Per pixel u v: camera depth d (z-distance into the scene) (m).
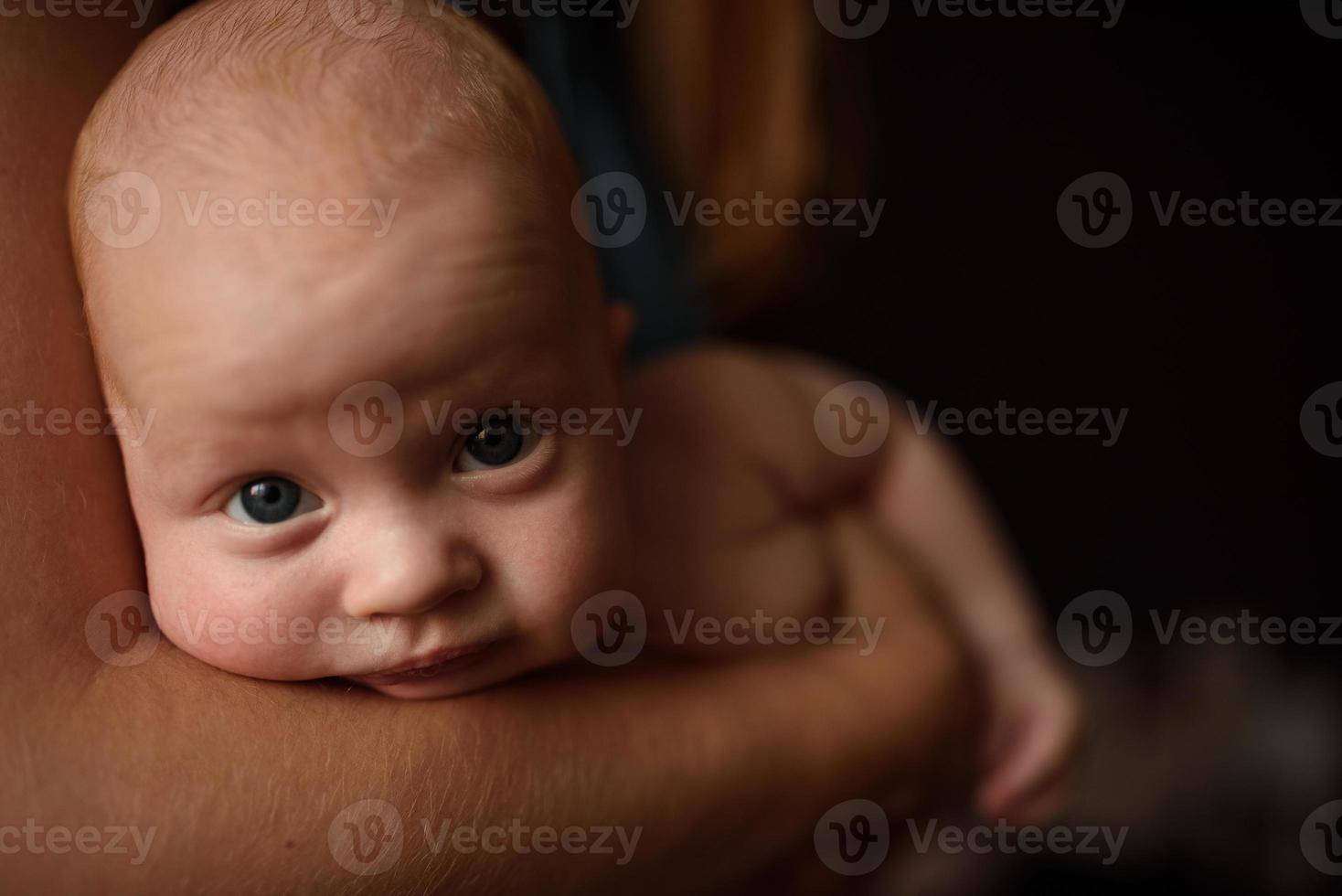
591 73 1.12
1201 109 2.33
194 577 0.58
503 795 0.60
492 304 0.58
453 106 0.60
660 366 0.95
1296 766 1.76
